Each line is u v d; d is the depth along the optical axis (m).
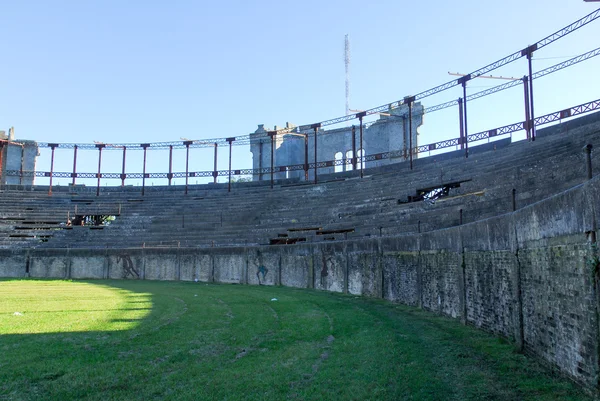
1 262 48.69
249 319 18.88
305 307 22.78
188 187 67.56
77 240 53.03
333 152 72.19
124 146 67.44
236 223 51.88
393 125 65.31
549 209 10.61
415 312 20.83
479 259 15.98
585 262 8.97
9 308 21.75
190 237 49.00
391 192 45.53
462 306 17.55
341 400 9.01
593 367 8.75
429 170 46.91
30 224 57.59
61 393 9.09
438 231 20.22
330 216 45.31
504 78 42.66
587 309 8.95
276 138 75.69
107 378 10.13
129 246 50.03
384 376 10.59
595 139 29.50
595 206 8.48
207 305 23.55
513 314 13.23
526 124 39.97
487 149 46.41
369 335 15.41
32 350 12.61
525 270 12.34
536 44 37.66
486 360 12.02
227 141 65.38
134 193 67.06
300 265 35.50
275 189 60.47
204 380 10.12
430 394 9.47
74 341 13.91
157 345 13.52
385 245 26.33
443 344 13.95
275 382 10.03
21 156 73.81
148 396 9.02
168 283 40.25
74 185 68.19
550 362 10.81
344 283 30.73
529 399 9.12
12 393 9.05
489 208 25.62
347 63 83.75
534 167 29.17
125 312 20.55
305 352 13.00
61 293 29.78
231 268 40.91
